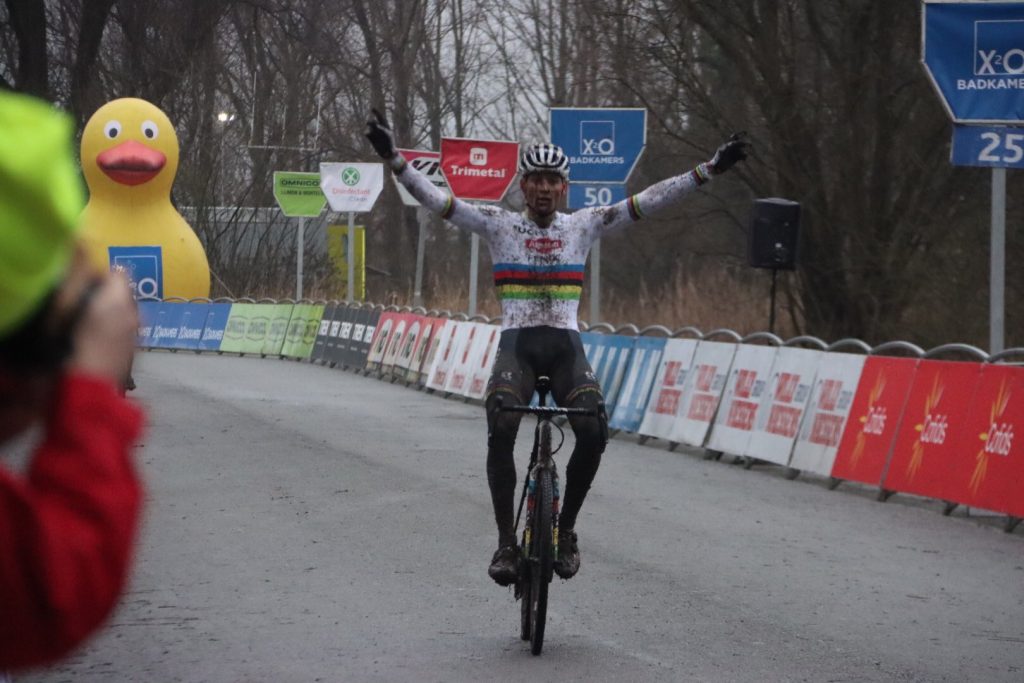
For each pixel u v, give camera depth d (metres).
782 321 59.47
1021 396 24.19
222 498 25.44
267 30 114.44
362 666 14.62
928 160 49.12
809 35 52.97
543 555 14.94
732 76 54.72
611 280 86.94
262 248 109.31
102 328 3.68
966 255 49.91
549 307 16.23
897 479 26.88
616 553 21.14
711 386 33.88
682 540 22.38
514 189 101.56
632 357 38.09
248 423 37.91
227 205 111.56
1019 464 23.77
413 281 111.06
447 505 24.98
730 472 31.08
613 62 54.72
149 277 73.44
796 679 14.43
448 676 14.27
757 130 53.09
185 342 72.56
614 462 32.19
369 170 70.25
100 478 3.67
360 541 21.61
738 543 22.27
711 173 16.45
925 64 28.23
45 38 90.06
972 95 28.09
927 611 17.86
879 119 49.06
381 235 128.25
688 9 49.09
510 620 16.86
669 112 56.81
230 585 18.41
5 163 3.35
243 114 114.50
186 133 106.25
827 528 24.02
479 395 44.84
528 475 16.22
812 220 50.44
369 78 105.38
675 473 30.56
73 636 3.71
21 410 3.74
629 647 15.62
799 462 29.84
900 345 28.14
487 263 120.44
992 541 23.19
